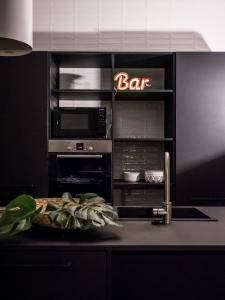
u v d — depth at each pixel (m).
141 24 3.18
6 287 1.09
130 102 3.17
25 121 2.68
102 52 2.69
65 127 2.70
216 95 2.70
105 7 3.17
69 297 1.09
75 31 3.16
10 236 1.20
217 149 2.70
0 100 2.67
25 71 2.68
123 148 3.17
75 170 2.79
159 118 3.18
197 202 2.69
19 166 2.68
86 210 1.17
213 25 3.15
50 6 3.15
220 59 2.70
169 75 2.89
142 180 3.03
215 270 1.24
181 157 2.70
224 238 1.17
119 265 1.25
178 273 1.25
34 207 1.15
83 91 2.72
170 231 1.28
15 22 1.25
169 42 3.17
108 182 2.71
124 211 1.84
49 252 1.08
